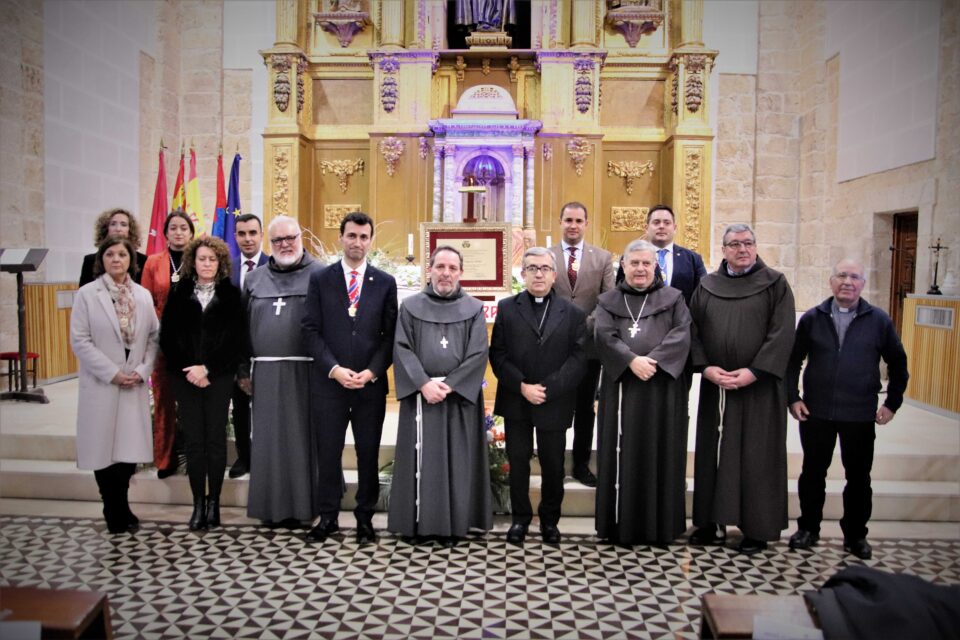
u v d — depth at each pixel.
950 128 6.03
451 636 2.83
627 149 8.20
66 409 5.59
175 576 3.34
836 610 2.05
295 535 3.85
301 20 8.22
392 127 7.98
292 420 3.86
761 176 8.72
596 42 8.10
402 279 5.39
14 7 6.20
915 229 6.94
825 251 8.22
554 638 2.82
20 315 5.88
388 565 3.48
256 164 9.02
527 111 8.18
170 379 3.91
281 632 2.85
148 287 4.43
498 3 8.18
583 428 4.25
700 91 7.84
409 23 8.25
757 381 3.66
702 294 3.79
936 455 4.53
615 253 8.20
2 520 4.04
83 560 3.50
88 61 7.27
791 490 4.24
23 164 6.38
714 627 2.09
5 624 1.94
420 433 3.68
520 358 3.74
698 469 3.80
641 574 3.41
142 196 8.32
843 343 3.64
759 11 8.67
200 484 3.91
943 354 5.82
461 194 7.81
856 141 7.55
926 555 3.70
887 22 6.94
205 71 8.98
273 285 3.92
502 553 3.65
